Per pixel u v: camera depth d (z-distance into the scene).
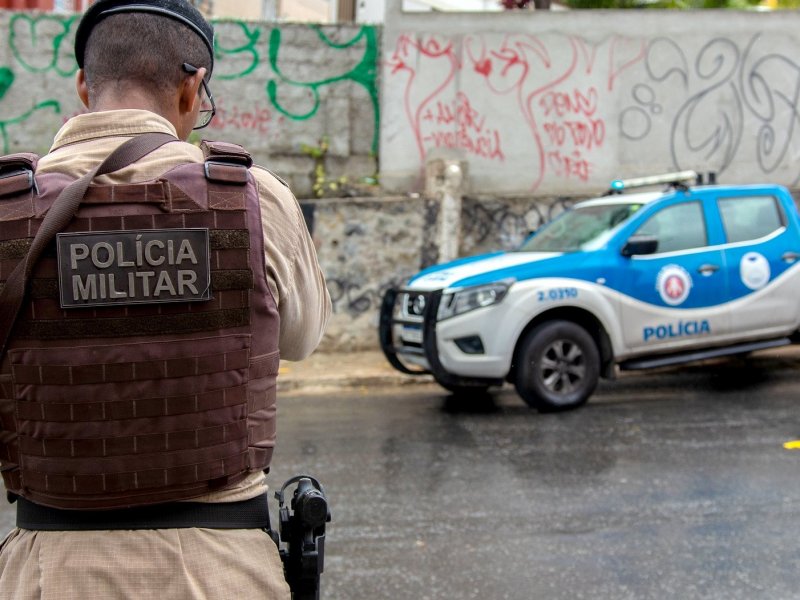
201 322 1.30
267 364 1.37
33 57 9.22
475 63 9.51
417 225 9.04
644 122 9.76
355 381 7.90
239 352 1.33
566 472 4.91
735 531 3.96
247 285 1.33
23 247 1.26
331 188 9.52
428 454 5.38
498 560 3.68
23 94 9.24
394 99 9.48
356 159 9.65
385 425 6.24
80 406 1.26
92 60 1.46
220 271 1.31
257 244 1.35
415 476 4.91
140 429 1.27
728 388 7.28
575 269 6.48
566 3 11.62
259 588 1.36
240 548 1.35
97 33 1.45
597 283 6.51
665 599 3.28
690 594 3.32
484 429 6.02
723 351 7.00
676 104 9.76
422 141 9.55
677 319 6.79
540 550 3.78
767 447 5.33
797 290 7.19
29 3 11.30
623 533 3.96
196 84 1.51
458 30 9.46
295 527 1.50
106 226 1.27
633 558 3.68
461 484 4.74
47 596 1.25
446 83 9.51
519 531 4.01
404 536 3.97
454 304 6.32
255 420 1.36
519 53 9.54
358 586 3.44
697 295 6.83
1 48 9.18
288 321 1.47
